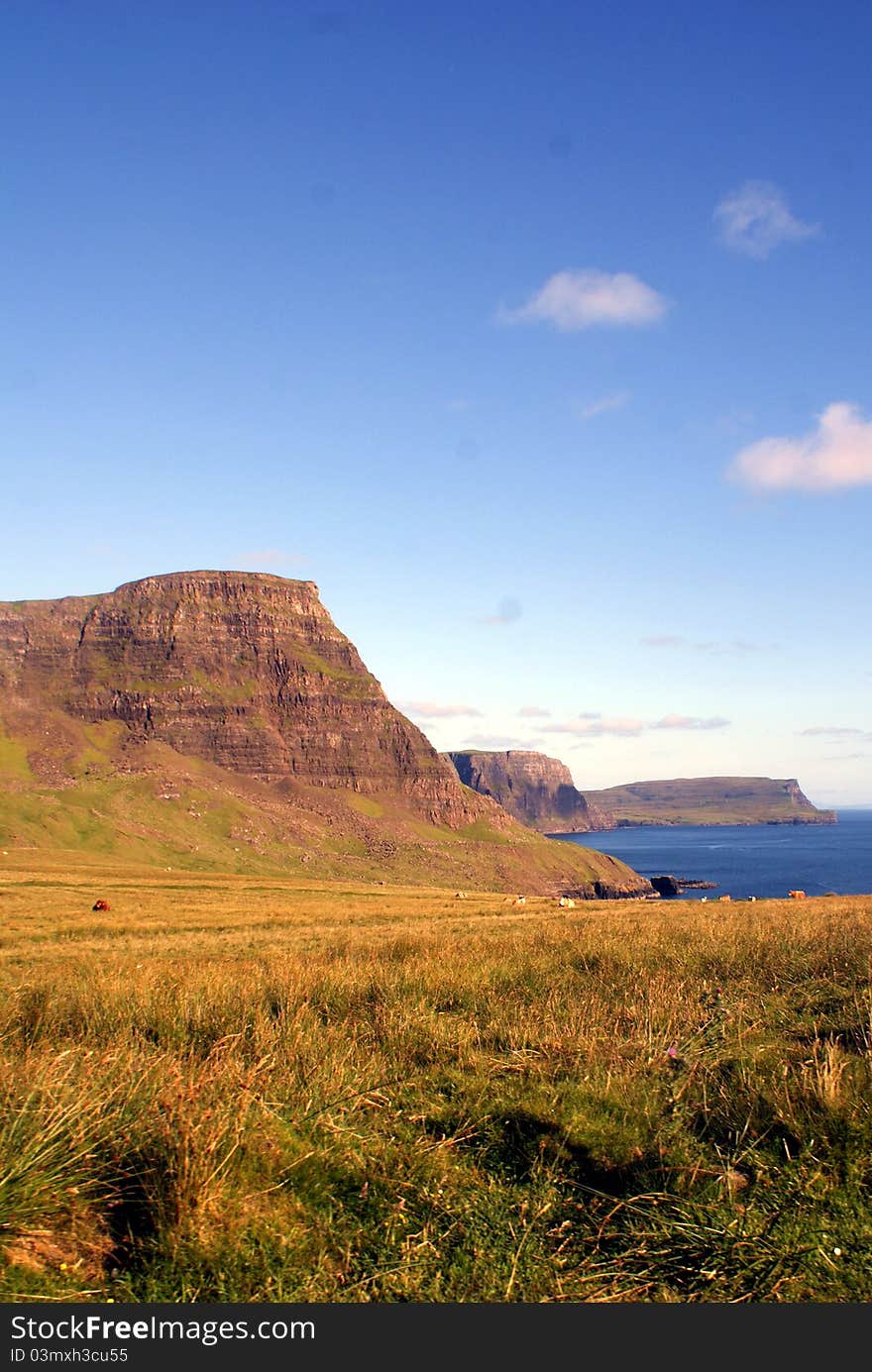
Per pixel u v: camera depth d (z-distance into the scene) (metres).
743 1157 5.96
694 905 40.00
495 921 32.97
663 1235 5.08
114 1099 6.61
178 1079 6.75
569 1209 5.43
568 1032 8.73
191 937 27.66
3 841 196.00
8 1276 4.64
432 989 11.49
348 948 16.92
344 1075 7.65
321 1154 5.92
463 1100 6.98
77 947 24.61
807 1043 8.30
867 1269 4.75
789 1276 4.73
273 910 46.84
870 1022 8.13
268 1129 6.16
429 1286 4.73
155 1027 9.74
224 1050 8.33
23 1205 5.00
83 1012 10.26
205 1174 5.34
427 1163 5.90
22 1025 9.98
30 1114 5.93
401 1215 5.34
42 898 54.84
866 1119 6.14
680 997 10.34
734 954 13.47
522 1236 5.10
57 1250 4.96
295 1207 5.43
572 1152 6.05
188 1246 4.90
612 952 13.85
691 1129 6.45
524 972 12.74
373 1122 6.64
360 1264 4.92
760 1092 6.77
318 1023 9.64
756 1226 5.14
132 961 17.31
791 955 13.28
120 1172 5.62
